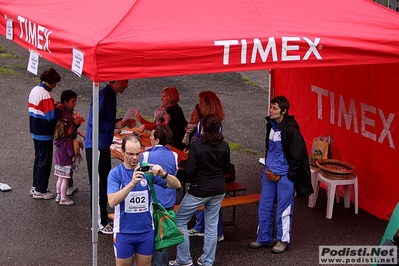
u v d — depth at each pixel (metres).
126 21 5.31
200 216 6.86
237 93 13.84
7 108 12.11
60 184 7.79
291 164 6.36
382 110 7.52
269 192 6.59
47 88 7.54
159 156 5.62
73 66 5.22
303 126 9.13
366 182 7.91
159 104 12.83
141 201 5.20
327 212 7.61
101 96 6.68
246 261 6.44
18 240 6.82
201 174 5.98
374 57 5.85
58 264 6.30
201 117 7.45
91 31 5.25
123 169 5.23
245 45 5.32
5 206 7.72
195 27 5.40
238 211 7.82
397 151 7.34
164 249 5.78
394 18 6.25
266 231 6.66
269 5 5.97
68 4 6.36
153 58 5.06
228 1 5.81
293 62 5.55
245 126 11.52
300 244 6.87
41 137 7.68
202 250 6.68
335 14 6.11
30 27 6.20
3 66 15.24
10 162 9.28
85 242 6.81
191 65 5.19
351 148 8.13
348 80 8.07
